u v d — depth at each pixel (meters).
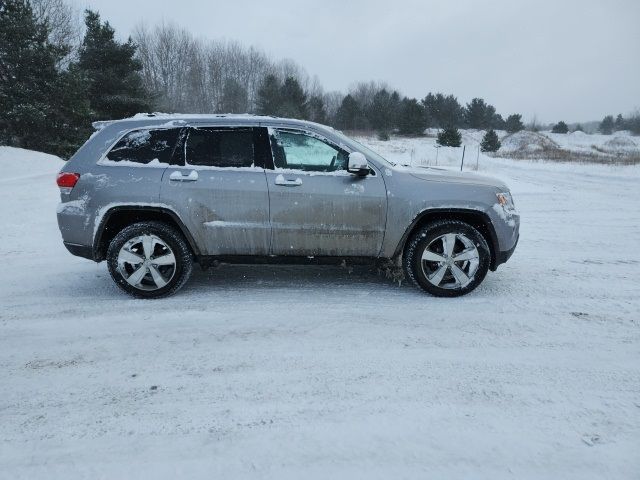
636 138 58.59
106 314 3.81
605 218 9.12
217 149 4.11
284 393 2.62
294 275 4.91
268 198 4.02
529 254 6.08
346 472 1.99
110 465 2.04
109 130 4.16
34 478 1.97
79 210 4.02
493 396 2.58
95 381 2.76
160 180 4.01
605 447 2.15
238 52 63.81
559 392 2.63
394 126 62.31
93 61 24.78
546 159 33.09
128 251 4.07
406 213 4.07
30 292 4.39
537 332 3.46
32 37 20.42
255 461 2.06
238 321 3.65
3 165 16.23
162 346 3.22
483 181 4.27
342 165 4.13
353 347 3.20
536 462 2.05
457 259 4.16
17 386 2.71
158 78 55.62
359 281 4.70
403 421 2.35
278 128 4.14
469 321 3.67
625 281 4.82
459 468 2.01
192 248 4.11
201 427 2.31
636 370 2.90
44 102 20.70
